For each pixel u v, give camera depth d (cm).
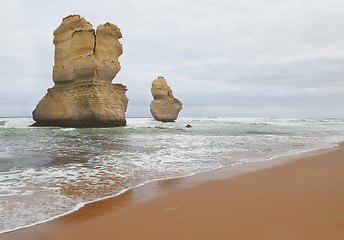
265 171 1088
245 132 3638
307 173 1034
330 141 2406
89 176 1019
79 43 3675
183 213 630
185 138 2594
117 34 4069
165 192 814
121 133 2959
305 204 657
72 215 630
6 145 1812
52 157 1405
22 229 555
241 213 612
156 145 1984
